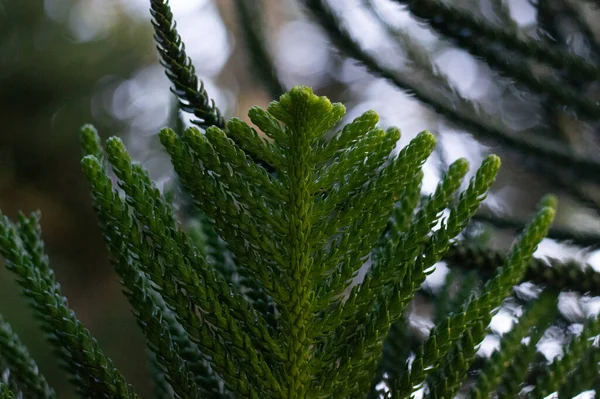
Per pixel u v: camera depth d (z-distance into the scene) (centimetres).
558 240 116
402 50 138
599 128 123
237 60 418
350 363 81
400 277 85
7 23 534
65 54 543
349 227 82
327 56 450
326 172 81
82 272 542
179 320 81
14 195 547
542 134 139
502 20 114
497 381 85
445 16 107
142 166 85
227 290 82
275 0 431
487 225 111
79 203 554
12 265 82
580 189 125
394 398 82
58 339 83
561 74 110
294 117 79
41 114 547
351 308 81
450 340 82
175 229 83
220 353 81
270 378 81
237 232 82
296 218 81
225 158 81
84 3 568
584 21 122
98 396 82
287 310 81
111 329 460
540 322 88
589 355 87
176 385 82
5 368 83
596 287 93
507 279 83
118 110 570
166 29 89
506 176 186
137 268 84
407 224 88
